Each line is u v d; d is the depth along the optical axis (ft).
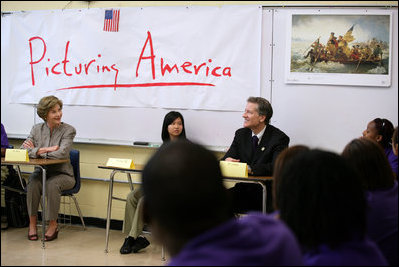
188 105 13.12
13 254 11.34
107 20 13.75
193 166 2.57
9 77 14.78
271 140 11.10
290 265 2.93
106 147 13.96
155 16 13.34
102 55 13.84
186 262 2.62
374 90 11.94
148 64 13.44
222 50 12.77
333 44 12.05
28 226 14.07
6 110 14.88
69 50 14.15
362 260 3.66
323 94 12.16
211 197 2.59
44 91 14.44
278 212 4.17
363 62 11.94
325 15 12.07
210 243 2.68
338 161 3.84
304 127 12.28
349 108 12.06
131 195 11.78
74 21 14.07
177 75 13.19
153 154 2.70
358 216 3.77
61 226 14.26
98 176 14.10
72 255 11.41
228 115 12.81
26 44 14.57
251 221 3.07
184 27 13.08
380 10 11.85
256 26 12.48
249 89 12.60
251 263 2.72
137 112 13.60
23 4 14.67
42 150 12.56
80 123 14.15
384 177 5.21
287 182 3.90
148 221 2.74
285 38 12.30
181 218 2.59
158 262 11.03
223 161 10.53
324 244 3.72
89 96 14.01
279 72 12.37
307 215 3.74
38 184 12.73
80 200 14.38
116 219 14.05
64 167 12.98
